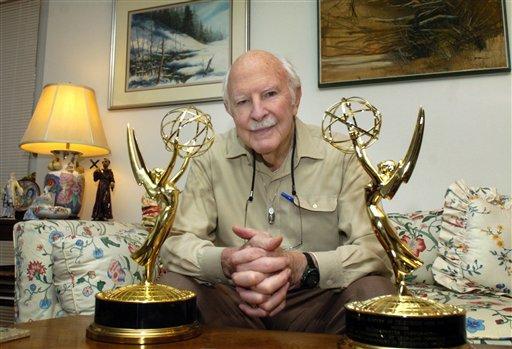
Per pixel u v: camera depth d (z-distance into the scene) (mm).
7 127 2514
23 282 1260
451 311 552
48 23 2506
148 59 2238
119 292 639
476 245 1403
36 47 2520
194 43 2168
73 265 1194
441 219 1586
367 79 1895
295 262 867
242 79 1005
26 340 603
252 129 1019
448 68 1812
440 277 1436
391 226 632
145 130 2199
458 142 1783
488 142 1754
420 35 1862
